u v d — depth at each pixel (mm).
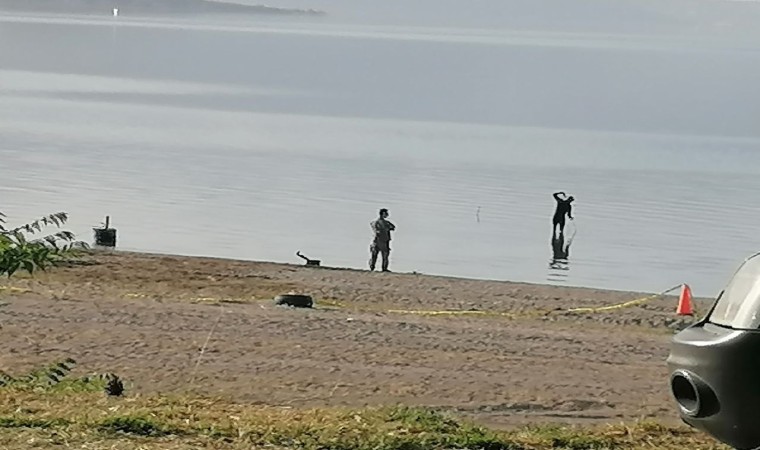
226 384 30594
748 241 81062
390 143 145125
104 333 37656
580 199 98812
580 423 25016
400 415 20672
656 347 38969
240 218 83625
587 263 71062
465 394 29844
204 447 17719
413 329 40969
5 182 96000
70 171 105500
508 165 123250
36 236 70000
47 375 25562
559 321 46562
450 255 71875
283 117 180250
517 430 20719
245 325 40219
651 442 19219
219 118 174625
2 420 18797
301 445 18094
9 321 39094
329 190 99688
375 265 64188
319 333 39219
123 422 18688
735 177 119250
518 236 79812
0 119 157250
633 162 131500
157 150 127938
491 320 45406
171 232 76000
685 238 81375
